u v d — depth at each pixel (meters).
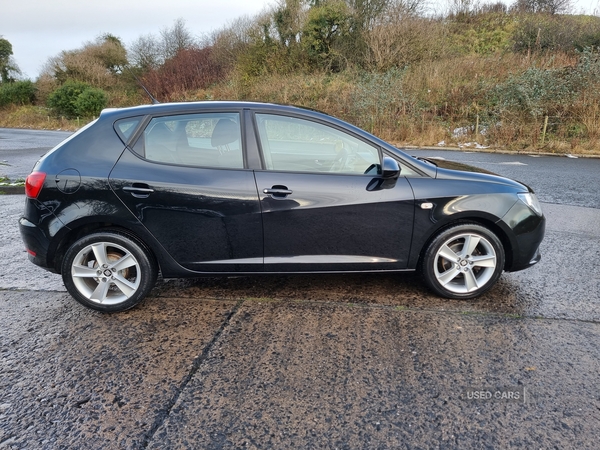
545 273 4.13
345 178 3.29
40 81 37.06
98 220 3.16
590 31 20.44
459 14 26.56
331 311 3.34
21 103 37.44
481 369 2.62
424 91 18.64
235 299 3.56
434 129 16.19
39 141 19.20
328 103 19.73
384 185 3.29
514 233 3.42
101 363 2.71
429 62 20.48
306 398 2.38
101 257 3.24
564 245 4.98
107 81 35.44
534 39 20.88
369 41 21.92
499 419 2.21
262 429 2.16
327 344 2.89
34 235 3.19
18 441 2.09
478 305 3.44
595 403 2.33
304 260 3.34
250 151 3.26
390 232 3.34
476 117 16.09
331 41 23.58
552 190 8.06
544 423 2.19
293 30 24.67
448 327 3.10
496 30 24.34
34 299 3.62
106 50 36.75
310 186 3.23
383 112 17.20
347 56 23.02
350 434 2.12
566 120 14.83
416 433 2.13
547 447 2.04
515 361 2.70
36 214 3.17
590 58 15.33
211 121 3.28
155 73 30.09
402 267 3.46
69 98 31.95
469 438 2.09
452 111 17.45
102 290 3.28
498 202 3.38
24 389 2.46
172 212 3.17
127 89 33.91
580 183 8.71
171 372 2.61
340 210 3.25
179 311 3.37
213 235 3.24
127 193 3.13
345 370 2.61
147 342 2.94
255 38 26.02
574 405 2.31
